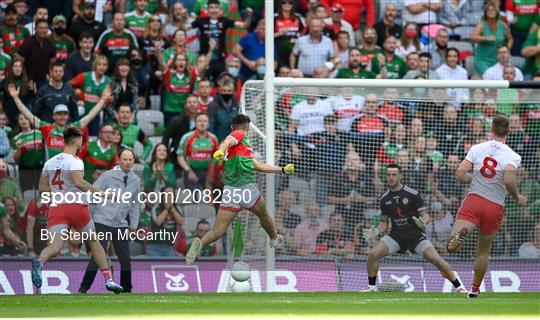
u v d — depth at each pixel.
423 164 42.75
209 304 31.33
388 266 40.50
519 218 41.44
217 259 39.97
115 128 49.56
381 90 45.84
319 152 42.66
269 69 40.91
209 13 55.28
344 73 53.97
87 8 54.66
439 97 43.94
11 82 51.44
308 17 55.81
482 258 34.69
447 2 57.50
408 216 39.28
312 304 31.23
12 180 39.78
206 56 54.53
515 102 43.38
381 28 56.12
